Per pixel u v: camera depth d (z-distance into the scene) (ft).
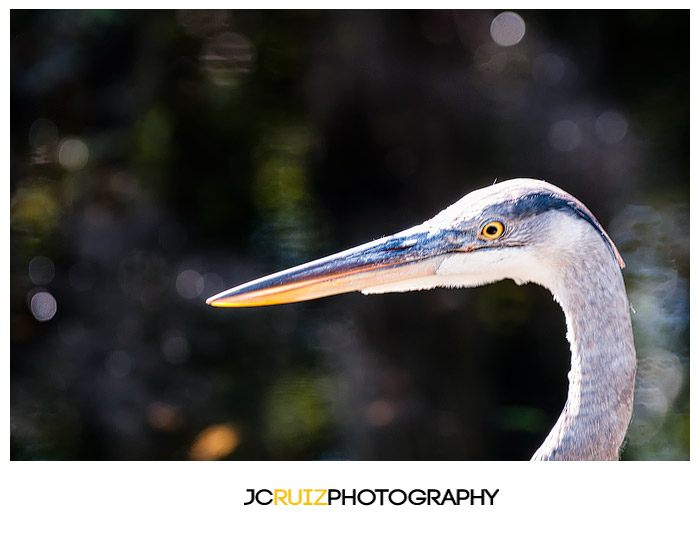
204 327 27.91
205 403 27.30
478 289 28.91
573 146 27.45
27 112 26.99
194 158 28.04
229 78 27.48
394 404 28.09
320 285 13.58
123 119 27.20
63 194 27.37
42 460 25.73
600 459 12.59
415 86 27.48
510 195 13.15
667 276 27.84
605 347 12.66
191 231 28.32
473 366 28.81
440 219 13.61
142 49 26.76
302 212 28.91
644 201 27.96
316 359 28.63
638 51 28.55
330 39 27.20
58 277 27.30
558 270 12.96
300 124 28.32
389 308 28.68
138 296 27.50
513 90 27.55
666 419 27.27
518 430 28.66
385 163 28.40
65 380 26.58
